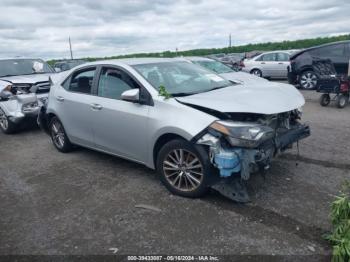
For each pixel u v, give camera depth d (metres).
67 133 5.81
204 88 4.69
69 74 5.76
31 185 4.78
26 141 7.29
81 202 4.14
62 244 3.29
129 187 4.46
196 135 3.72
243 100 3.90
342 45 12.35
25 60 9.57
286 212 3.61
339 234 2.79
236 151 3.61
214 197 4.04
